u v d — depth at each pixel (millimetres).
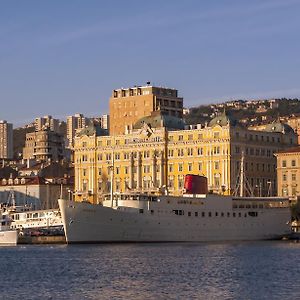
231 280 194750
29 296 171625
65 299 167500
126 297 169625
